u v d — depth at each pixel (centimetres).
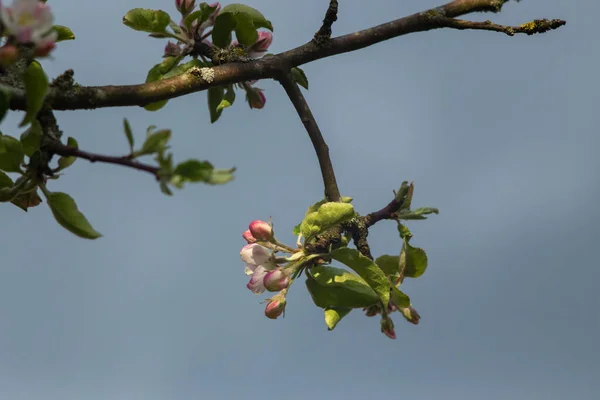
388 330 687
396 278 721
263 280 687
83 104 591
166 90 636
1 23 498
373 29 731
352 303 673
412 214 719
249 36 739
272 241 695
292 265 685
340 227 704
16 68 557
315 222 680
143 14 740
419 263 711
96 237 576
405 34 730
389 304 709
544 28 697
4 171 598
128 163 486
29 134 589
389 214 721
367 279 677
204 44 753
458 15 724
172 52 759
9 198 590
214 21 762
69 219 576
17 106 538
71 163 604
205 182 467
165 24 746
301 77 775
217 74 680
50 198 576
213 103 791
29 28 491
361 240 708
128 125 486
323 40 727
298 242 701
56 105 580
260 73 712
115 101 606
